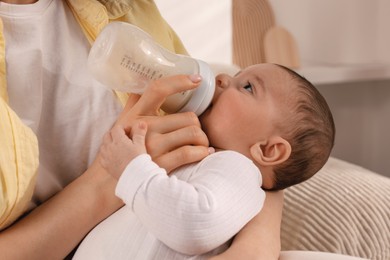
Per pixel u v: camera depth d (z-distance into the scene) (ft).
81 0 3.18
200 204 2.41
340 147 9.71
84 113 3.16
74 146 3.16
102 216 2.90
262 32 8.67
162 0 5.73
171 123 2.74
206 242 2.45
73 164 3.18
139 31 2.74
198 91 2.81
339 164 4.32
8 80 2.92
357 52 9.06
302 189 3.81
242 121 2.96
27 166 2.61
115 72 2.67
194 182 2.57
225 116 2.97
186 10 5.88
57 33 3.14
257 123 2.97
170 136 2.71
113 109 3.22
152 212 2.42
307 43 9.20
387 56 8.84
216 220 2.43
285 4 8.92
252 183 2.67
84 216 2.84
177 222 2.40
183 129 2.74
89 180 2.92
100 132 3.19
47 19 3.09
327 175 3.97
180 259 2.58
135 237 2.65
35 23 3.01
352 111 9.60
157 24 3.71
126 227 2.70
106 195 2.89
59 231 2.78
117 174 2.61
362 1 8.89
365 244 3.51
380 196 3.71
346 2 9.00
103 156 2.68
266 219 2.86
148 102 2.72
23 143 2.60
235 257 2.50
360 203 3.64
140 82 2.77
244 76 3.13
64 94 3.12
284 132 2.99
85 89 3.15
